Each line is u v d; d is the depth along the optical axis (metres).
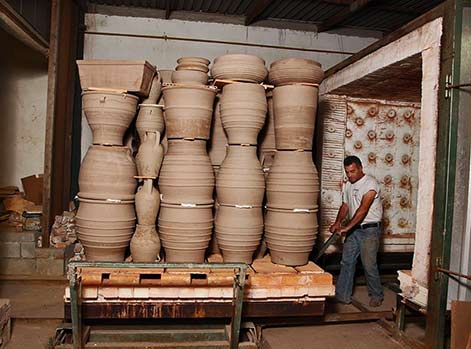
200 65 3.20
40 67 6.11
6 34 5.40
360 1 5.11
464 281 2.89
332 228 4.18
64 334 2.89
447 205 2.85
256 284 2.91
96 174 2.94
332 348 3.23
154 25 5.82
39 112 6.16
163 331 2.91
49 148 4.67
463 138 2.86
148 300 2.79
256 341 2.93
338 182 5.09
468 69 2.85
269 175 3.25
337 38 6.35
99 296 2.73
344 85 4.44
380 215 4.16
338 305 4.20
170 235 3.02
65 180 5.31
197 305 2.84
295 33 6.20
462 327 2.75
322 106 5.02
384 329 3.60
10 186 5.88
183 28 5.89
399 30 3.42
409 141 5.32
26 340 3.16
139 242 3.00
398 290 3.50
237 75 3.09
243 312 2.92
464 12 2.84
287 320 3.38
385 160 5.25
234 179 3.05
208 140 3.48
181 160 3.05
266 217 3.28
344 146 5.12
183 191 3.02
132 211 3.08
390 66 3.60
